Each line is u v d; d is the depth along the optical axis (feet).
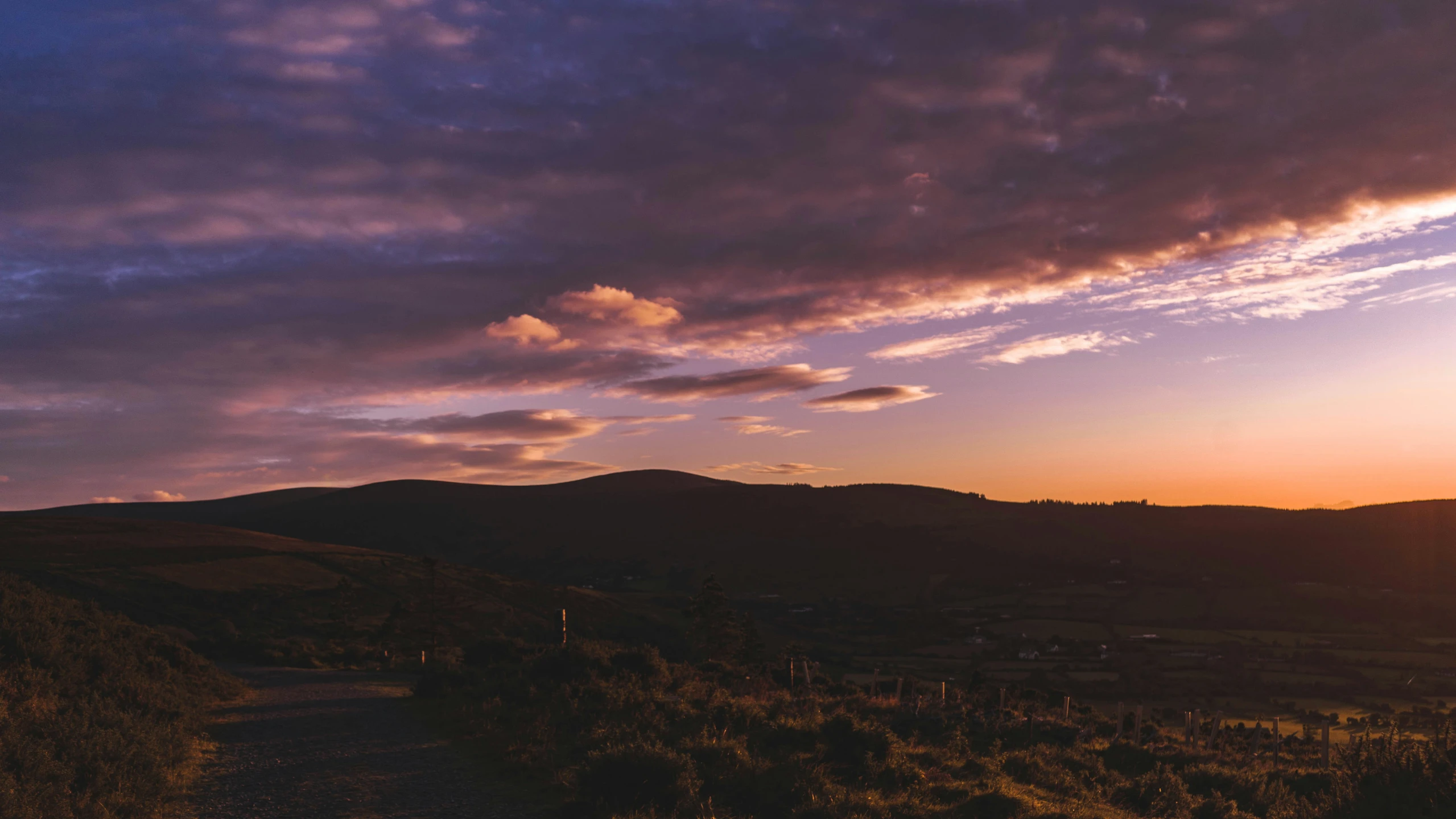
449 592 386.32
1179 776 60.95
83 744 38.24
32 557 344.08
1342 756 36.96
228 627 265.13
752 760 47.11
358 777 46.09
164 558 367.86
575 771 44.19
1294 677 304.09
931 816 40.63
